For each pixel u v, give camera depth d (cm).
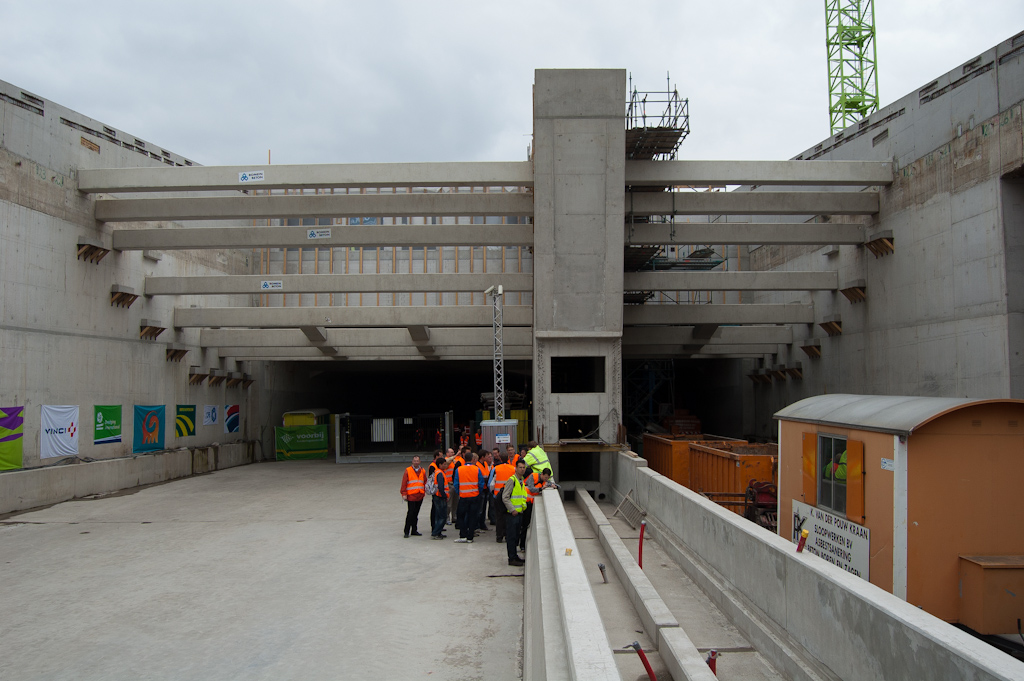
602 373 2145
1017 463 758
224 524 1630
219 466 3059
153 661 745
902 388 2078
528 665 616
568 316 2061
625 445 2005
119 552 1310
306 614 911
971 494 754
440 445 3553
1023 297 1662
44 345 2014
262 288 2477
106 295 2309
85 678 701
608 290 2055
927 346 1958
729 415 3681
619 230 2039
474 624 867
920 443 760
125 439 2411
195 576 1118
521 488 1202
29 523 1662
